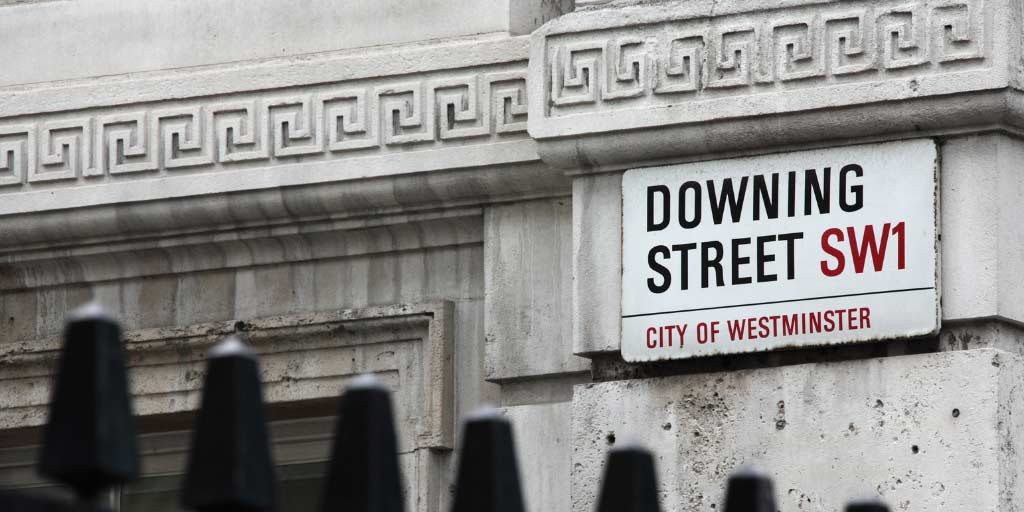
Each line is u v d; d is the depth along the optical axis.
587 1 11.86
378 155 12.39
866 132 11.12
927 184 10.98
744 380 11.23
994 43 10.86
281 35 12.86
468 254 12.48
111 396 5.50
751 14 11.37
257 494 5.64
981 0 10.91
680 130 11.40
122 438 5.50
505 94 12.19
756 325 11.21
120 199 12.86
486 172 12.16
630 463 6.15
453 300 12.45
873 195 11.09
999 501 10.61
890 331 10.95
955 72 10.89
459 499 6.00
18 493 5.56
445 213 12.41
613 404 11.48
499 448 6.01
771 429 11.12
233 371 5.67
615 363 11.63
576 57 11.69
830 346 11.09
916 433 10.81
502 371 12.12
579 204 11.74
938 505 10.70
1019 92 10.88
